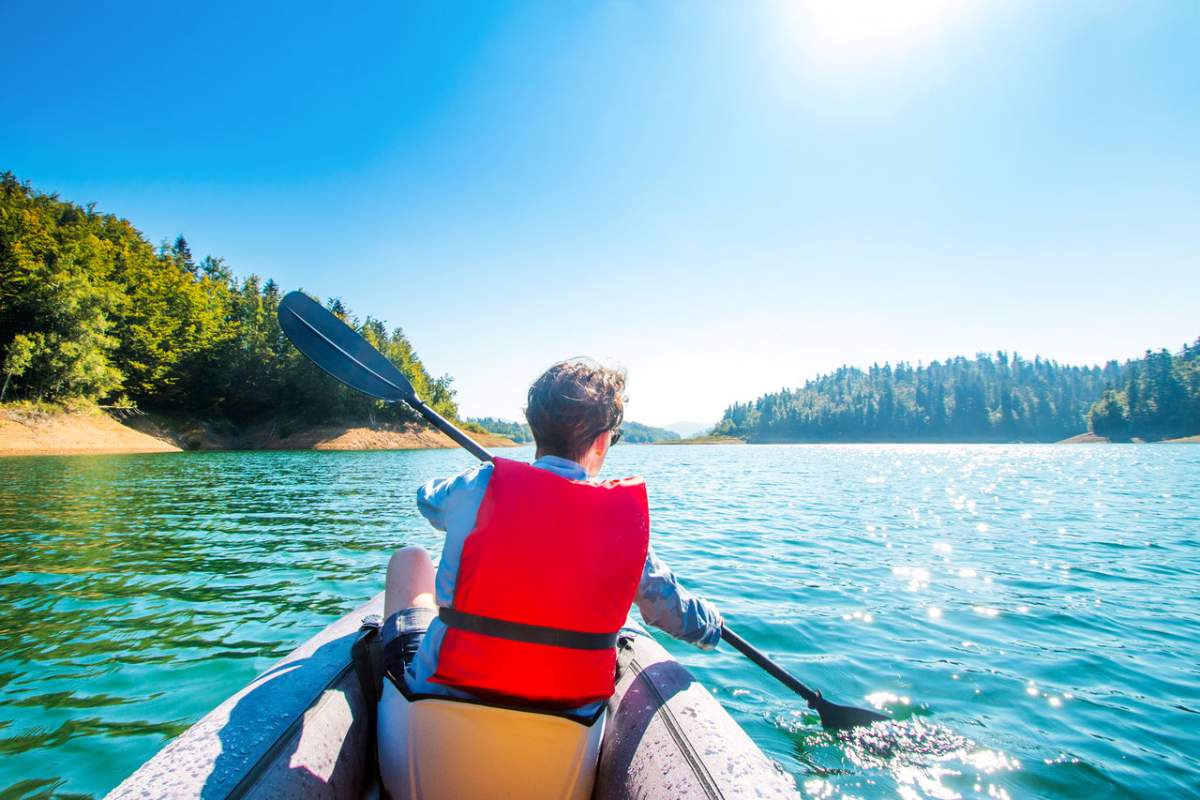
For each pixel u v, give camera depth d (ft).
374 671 5.34
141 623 12.98
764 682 10.36
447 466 82.48
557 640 3.60
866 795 7.17
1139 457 137.28
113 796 3.18
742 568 18.75
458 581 3.69
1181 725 8.86
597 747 4.12
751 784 3.72
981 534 25.80
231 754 3.66
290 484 48.52
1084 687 10.15
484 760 3.67
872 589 16.33
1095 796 7.16
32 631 12.44
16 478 47.26
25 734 8.35
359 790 4.46
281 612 13.79
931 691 9.96
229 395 151.43
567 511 3.72
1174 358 400.06
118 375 114.52
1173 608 14.78
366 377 8.74
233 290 200.13
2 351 100.94
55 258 118.83
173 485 44.60
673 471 80.69
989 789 7.27
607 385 4.38
